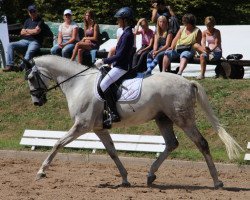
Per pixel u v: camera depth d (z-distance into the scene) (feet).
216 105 59.06
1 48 74.43
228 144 40.98
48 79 43.39
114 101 41.57
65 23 65.16
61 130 60.80
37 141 56.59
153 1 63.41
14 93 66.13
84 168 50.08
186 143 56.18
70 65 42.88
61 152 55.11
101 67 42.45
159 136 54.03
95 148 54.85
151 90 41.50
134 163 52.54
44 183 42.22
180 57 59.26
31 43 66.95
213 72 67.77
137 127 58.80
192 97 41.65
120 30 61.36
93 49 63.57
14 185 41.42
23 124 62.39
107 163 52.75
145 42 60.39
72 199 37.17
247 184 44.55
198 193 39.83
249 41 68.54
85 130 41.86
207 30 62.49
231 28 69.26
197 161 51.06
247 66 65.41
